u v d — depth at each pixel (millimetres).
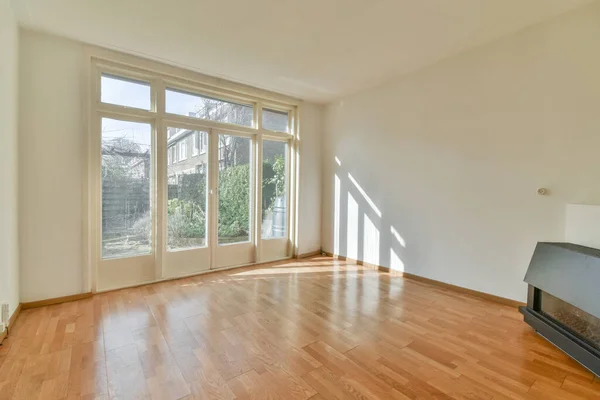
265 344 2301
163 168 3803
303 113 5184
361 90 4703
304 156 5223
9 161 2557
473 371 1986
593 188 2631
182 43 3236
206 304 3082
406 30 2977
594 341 2020
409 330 2555
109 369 1961
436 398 1727
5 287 2424
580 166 2693
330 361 2086
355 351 2217
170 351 2186
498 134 3205
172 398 1700
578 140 2699
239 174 4602
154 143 3766
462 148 3514
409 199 4082
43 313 2826
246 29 2957
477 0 2504
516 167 3084
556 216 2830
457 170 3564
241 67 3830
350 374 1941
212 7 2594
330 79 4242
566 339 2125
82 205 3213
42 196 2990
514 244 3107
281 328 2566
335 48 3348
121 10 2635
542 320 2408
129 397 1704
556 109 2814
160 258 3803
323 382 1856
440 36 3100
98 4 2541
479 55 3328
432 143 3811
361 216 4777
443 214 3707
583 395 1757
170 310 2922
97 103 3350
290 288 3613
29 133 2914
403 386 1829
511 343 2352
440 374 1951
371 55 3521
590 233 2518
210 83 4090
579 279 2137
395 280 3975
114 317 2752
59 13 2674
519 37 3021
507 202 3154
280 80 4273
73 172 3156
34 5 2557
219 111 4352
